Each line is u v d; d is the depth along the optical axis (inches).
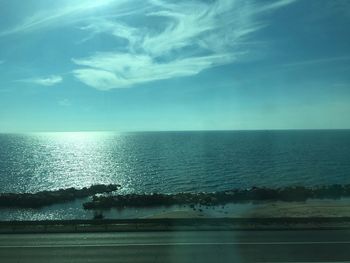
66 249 900.0
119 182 3508.9
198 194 2496.3
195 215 1695.4
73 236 1039.6
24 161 5251.0
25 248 912.9
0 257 836.6
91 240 990.4
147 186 3262.8
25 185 3417.8
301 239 980.6
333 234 1040.2
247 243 943.0
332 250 874.1
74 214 2095.2
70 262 796.6
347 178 3678.6
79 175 3991.1
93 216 1998.0
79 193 2731.3
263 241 962.1
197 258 816.3
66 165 4842.5
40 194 2495.1
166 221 1180.5
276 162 4800.7
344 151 6328.7
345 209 1770.4
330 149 6766.7
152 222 1179.3
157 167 4443.9
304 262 786.2
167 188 3164.4
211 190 3051.2
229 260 801.6
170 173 3983.8
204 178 3661.4
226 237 1010.7
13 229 1131.9
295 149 6811.0
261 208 1963.6
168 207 2183.8
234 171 4082.2
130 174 3981.3
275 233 1057.5
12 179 3720.5
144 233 1071.0
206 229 1107.9
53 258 825.5
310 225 1152.8
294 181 3513.8
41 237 1032.2
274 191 2511.1
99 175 3961.6
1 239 1011.3
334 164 4616.1
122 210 2145.7
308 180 3565.5
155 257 826.8
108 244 944.9
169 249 892.0
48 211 2187.5
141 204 2263.8
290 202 2310.5
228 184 3353.8
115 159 5477.4
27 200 2351.1
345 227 1122.7
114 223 1176.8
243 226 1141.1
